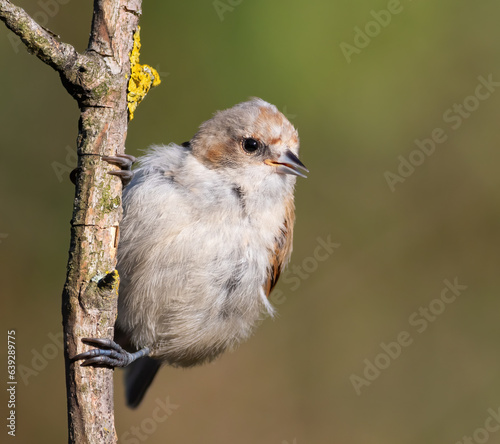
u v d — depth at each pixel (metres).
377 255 13.12
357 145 12.98
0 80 11.95
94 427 4.99
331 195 13.14
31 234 11.94
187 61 12.29
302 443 12.24
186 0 12.19
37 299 11.80
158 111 12.45
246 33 12.09
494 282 12.95
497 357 12.75
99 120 5.10
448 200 13.11
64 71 4.96
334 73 12.41
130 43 5.20
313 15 12.18
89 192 5.07
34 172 12.05
